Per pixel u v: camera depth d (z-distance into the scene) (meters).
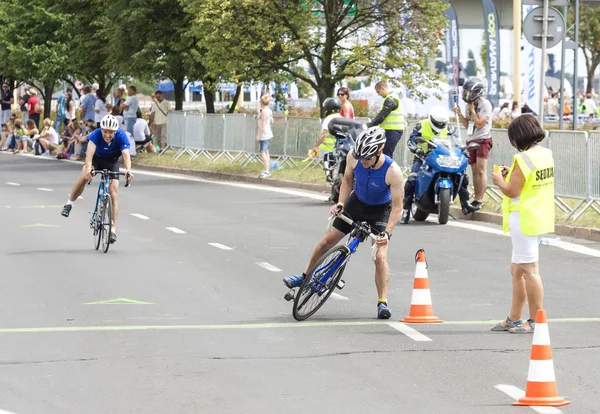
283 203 58.91
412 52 79.94
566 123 113.44
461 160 48.22
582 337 25.20
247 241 43.06
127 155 40.31
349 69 79.94
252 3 77.12
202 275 34.69
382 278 27.78
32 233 45.94
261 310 28.83
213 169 80.88
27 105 117.00
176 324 26.80
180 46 93.12
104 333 25.59
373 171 27.50
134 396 19.86
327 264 27.81
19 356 23.09
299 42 78.19
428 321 27.19
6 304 29.62
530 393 19.38
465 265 36.72
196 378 21.22
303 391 20.25
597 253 39.59
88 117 100.88
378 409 19.02
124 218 51.72
